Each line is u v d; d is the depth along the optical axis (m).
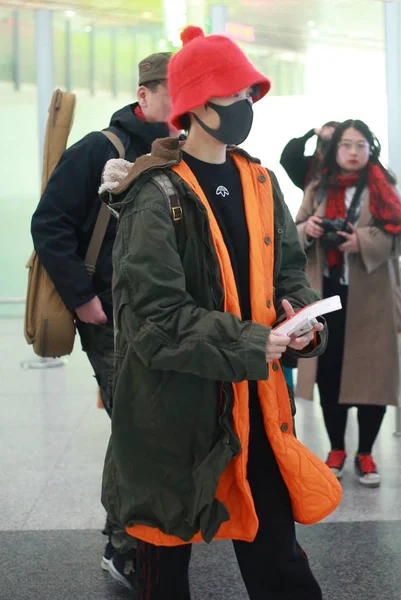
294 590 2.06
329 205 4.07
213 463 1.97
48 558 3.31
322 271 4.07
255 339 1.87
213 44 2.01
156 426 2.01
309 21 5.38
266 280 2.10
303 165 4.36
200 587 3.04
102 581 3.10
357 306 4.02
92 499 3.95
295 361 3.12
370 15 5.16
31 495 4.02
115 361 2.09
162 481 2.02
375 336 4.01
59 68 9.16
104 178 2.24
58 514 3.76
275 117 5.67
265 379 1.88
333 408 4.16
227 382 1.98
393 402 3.98
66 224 2.96
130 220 2.00
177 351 1.89
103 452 4.71
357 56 5.27
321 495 2.08
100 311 2.97
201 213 1.99
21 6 7.64
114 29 9.09
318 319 2.18
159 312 1.92
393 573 3.12
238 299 2.04
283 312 2.16
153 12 8.09
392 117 5.01
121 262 1.98
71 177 2.96
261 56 5.59
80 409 5.73
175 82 2.05
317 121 5.54
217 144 2.09
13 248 10.11
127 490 2.05
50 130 3.19
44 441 4.95
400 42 4.98
